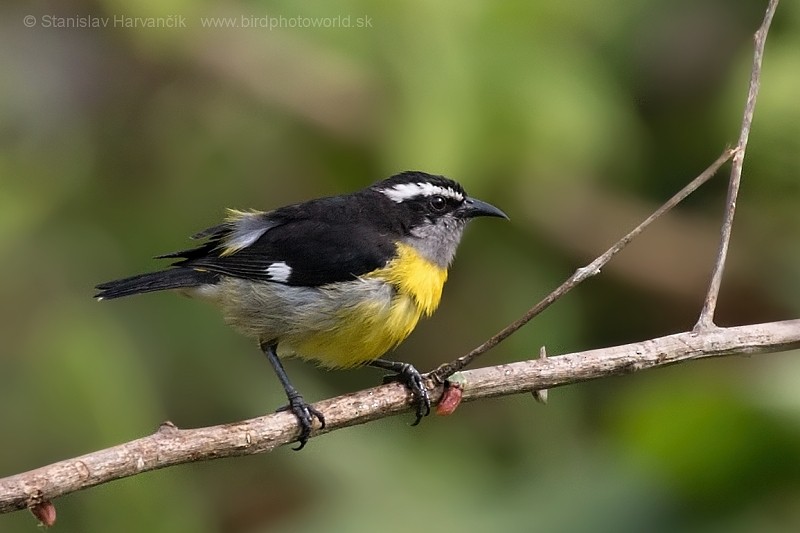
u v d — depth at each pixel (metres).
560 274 12.80
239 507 11.91
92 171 12.50
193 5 11.86
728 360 10.48
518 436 11.52
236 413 12.02
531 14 11.30
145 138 12.66
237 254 10.53
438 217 10.73
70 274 12.11
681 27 12.66
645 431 8.59
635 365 8.91
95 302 11.99
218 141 12.73
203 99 12.64
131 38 12.33
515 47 11.21
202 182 12.73
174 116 12.67
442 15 11.19
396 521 10.16
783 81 11.66
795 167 11.79
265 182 12.86
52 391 11.31
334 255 10.19
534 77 11.21
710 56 12.70
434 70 11.12
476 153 11.26
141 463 7.75
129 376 11.45
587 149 11.58
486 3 11.22
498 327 12.55
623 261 12.80
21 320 11.77
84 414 11.25
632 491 8.93
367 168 12.66
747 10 12.71
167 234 12.51
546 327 12.49
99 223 12.42
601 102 11.66
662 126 12.80
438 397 9.05
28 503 7.34
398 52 11.27
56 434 11.25
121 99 12.59
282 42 12.55
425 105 11.09
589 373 8.95
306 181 12.92
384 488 10.48
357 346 10.41
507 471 10.58
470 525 9.84
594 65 11.84
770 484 8.42
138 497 11.16
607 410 10.85
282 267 10.27
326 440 10.96
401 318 10.37
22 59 12.36
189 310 12.12
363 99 12.45
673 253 12.80
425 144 11.04
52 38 12.39
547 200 12.69
